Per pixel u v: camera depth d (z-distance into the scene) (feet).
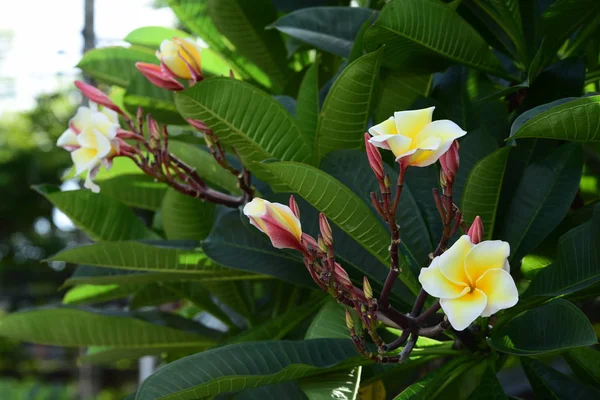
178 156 4.99
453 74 4.75
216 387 3.85
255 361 3.94
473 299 3.37
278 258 4.44
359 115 4.38
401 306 4.26
